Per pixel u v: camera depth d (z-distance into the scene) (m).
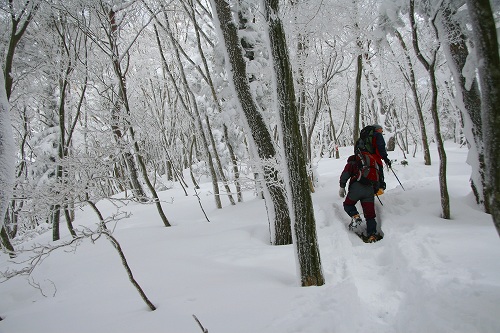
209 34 10.70
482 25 1.67
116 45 6.66
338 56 7.49
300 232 3.13
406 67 10.46
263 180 4.77
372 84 15.45
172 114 15.44
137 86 13.33
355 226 5.17
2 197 2.58
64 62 6.82
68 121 8.82
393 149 16.14
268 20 2.94
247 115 4.91
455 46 4.82
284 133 3.08
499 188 1.75
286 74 3.00
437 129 4.55
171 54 11.81
